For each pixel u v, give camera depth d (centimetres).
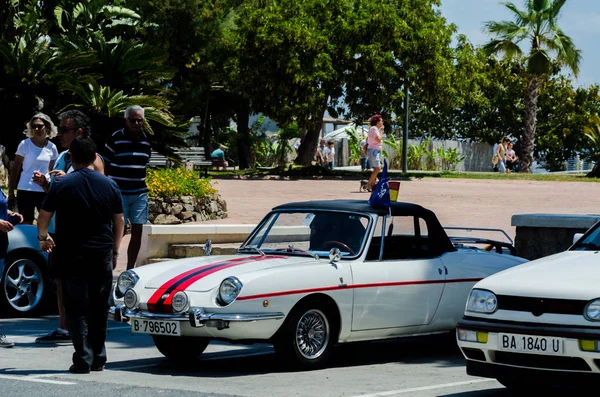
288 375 902
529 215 1444
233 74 4144
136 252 1262
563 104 6444
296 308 920
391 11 3828
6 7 2384
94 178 880
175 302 901
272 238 1036
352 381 868
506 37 4894
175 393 774
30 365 924
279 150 5731
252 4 4803
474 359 754
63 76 2141
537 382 723
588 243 866
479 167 6272
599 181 3416
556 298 711
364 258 982
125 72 2273
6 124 2141
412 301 1009
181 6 4525
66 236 871
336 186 2944
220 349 1086
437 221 1066
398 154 5538
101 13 2767
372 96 3928
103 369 911
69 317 880
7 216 1026
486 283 761
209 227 1714
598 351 682
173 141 2283
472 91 4338
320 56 3781
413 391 809
